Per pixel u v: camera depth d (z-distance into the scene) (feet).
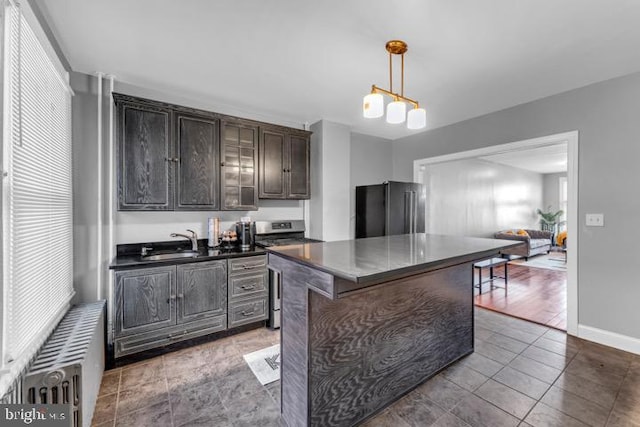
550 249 26.21
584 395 6.12
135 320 7.38
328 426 4.91
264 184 10.56
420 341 6.45
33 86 5.02
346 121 12.22
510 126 10.48
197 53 7.04
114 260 7.85
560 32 6.10
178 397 6.10
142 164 8.21
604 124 8.35
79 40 6.46
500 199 24.98
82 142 7.85
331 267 4.00
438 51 6.85
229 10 5.49
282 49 6.84
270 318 9.54
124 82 8.59
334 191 12.26
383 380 5.73
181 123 8.81
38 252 5.21
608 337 8.31
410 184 13.08
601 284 8.43
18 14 4.28
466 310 7.71
